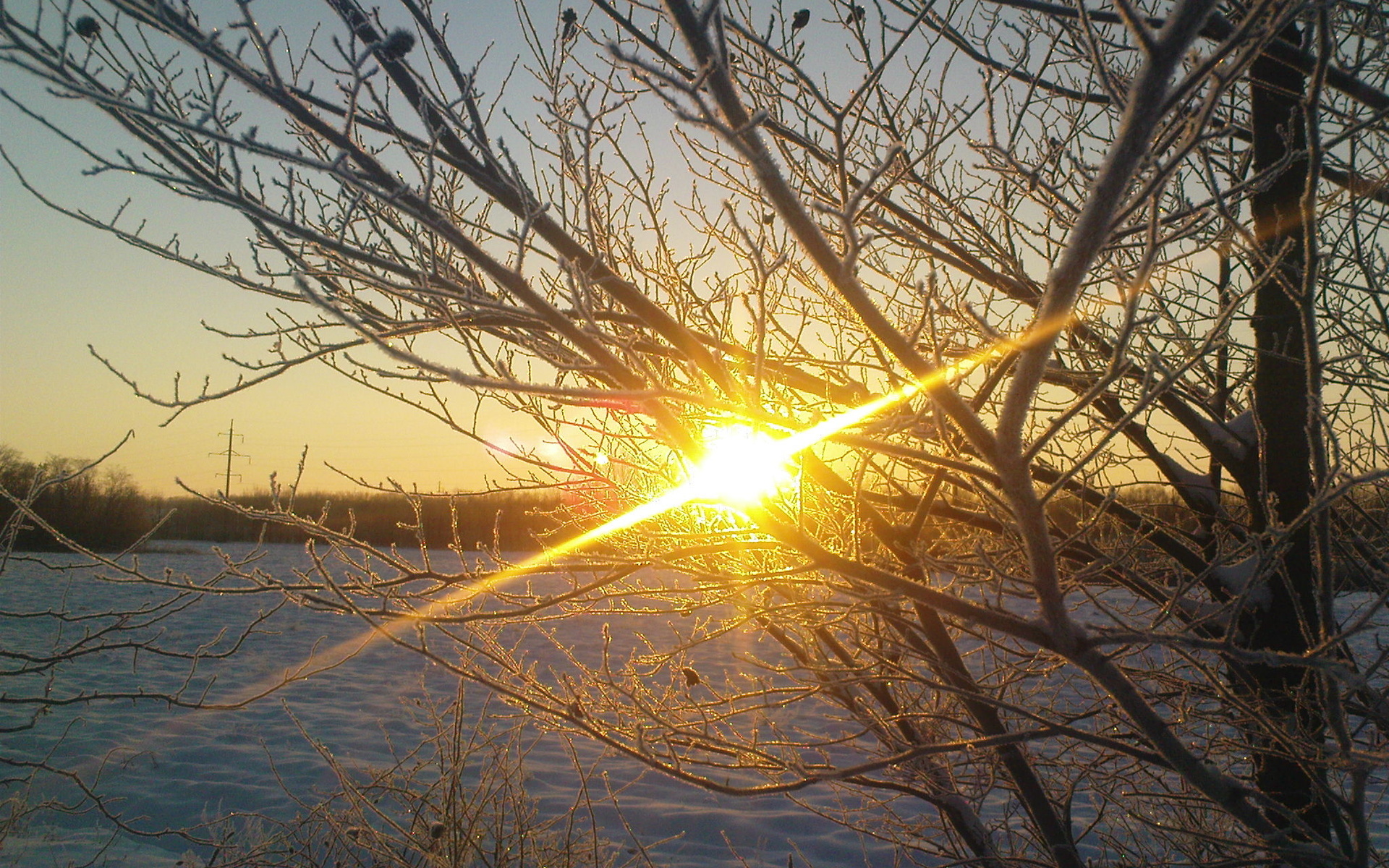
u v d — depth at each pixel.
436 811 4.58
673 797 7.87
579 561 2.73
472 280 2.29
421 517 2.87
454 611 2.69
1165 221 1.90
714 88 1.27
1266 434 3.20
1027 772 2.90
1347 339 3.14
